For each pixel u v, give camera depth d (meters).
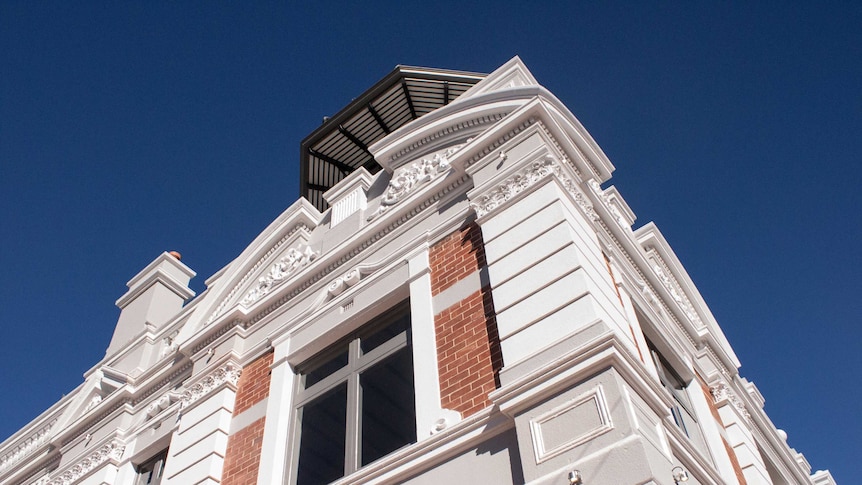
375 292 8.38
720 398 9.72
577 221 6.93
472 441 5.86
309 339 8.83
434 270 7.84
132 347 12.77
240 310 10.17
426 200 8.79
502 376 5.86
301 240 11.02
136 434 10.48
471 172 8.16
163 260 15.05
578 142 8.52
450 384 6.55
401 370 7.46
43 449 12.20
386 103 17.05
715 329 12.54
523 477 5.25
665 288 10.02
